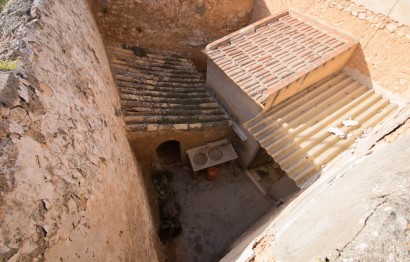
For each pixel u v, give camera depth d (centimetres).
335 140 527
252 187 752
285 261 212
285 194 639
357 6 537
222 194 735
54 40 305
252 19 826
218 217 696
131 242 360
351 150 468
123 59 704
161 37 770
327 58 544
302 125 551
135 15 700
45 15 306
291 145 526
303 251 192
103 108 404
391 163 205
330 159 507
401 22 480
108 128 396
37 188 191
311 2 625
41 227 184
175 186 734
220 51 623
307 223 235
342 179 282
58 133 240
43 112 227
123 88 619
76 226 225
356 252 147
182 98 677
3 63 218
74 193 234
